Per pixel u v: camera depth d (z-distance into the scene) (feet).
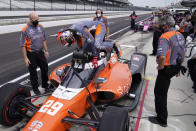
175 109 12.71
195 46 16.65
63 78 10.30
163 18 9.87
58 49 31.81
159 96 10.50
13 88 10.12
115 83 11.27
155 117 11.44
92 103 9.86
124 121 7.70
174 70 9.98
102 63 11.87
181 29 26.09
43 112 8.21
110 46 13.34
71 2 208.13
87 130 10.13
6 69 21.11
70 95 9.12
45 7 152.05
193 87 15.85
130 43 36.01
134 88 14.66
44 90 15.52
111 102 12.21
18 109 10.39
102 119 7.77
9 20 63.57
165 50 9.37
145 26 51.52
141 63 15.97
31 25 13.43
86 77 10.34
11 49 31.73
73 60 10.98
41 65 14.74
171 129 10.55
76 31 10.91
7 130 10.24
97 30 12.82
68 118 8.25
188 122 11.25
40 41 13.98
